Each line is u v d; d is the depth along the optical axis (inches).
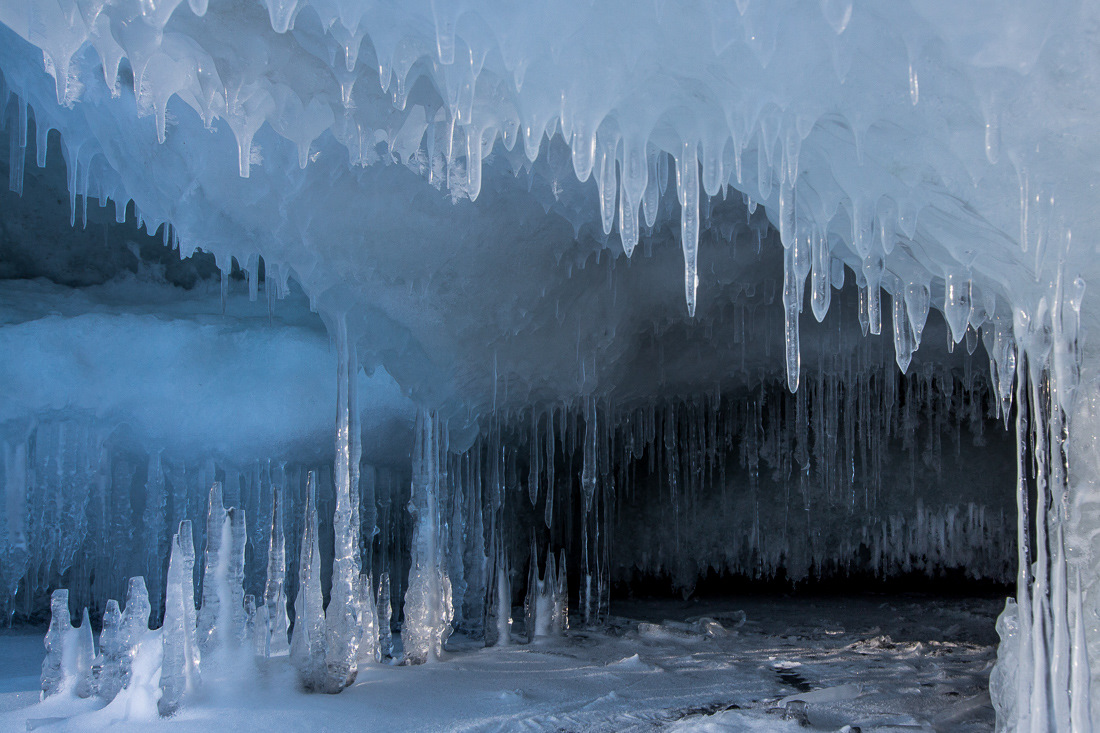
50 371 269.6
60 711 189.2
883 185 144.0
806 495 419.5
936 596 398.6
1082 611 132.8
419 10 117.2
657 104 135.0
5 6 128.8
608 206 148.1
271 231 222.1
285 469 316.2
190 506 301.1
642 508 445.7
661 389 390.6
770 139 132.6
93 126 195.6
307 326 319.3
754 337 349.1
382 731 185.8
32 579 293.1
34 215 319.3
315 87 150.4
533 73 126.0
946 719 193.2
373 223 226.8
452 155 147.6
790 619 359.6
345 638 217.9
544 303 285.0
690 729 181.9
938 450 407.8
